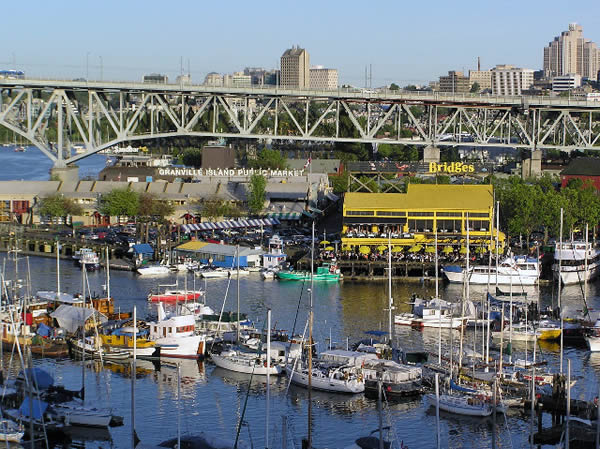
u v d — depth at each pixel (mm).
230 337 148625
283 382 133000
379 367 130500
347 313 171750
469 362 135250
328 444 110125
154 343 143250
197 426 115438
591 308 171500
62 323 150750
